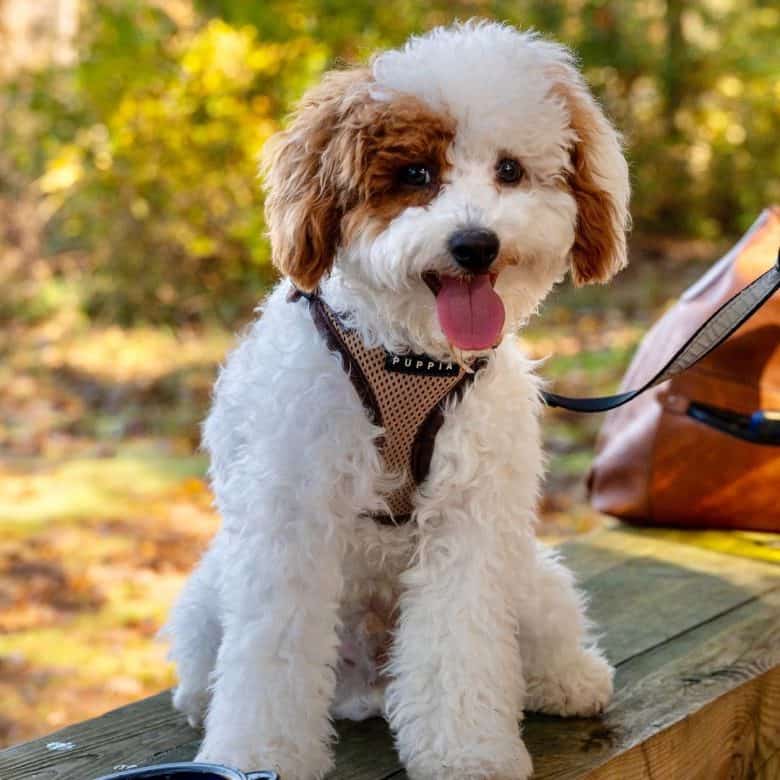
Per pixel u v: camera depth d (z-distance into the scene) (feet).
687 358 3.06
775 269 3.02
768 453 3.87
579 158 2.76
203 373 9.48
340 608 2.87
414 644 2.70
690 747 2.93
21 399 9.26
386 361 2.63
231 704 2.65
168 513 6.92
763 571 3.72
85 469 7.73
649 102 12.85
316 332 2.66
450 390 2.65
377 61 2.67
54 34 11.96
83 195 10.73
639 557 3.84
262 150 2.86
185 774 2.24
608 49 12.19
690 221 12.99
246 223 9.97
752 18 13.12
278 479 2.63
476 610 2.68
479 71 2.61
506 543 2.74
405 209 2.58
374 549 2.78
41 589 5.88
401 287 2.57
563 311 10.63
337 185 2.63
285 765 2.62
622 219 2.83
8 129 11.70
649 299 10.84
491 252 2.54
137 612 5.63
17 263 11.72
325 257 2.66
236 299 10.77
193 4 10.23
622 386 4.22
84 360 10.05
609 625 3.38
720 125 12.87
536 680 2.93
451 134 2.61
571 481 7.04
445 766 2.62
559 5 11.64
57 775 2.78
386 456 2.67
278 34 9.89
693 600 3.53
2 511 6.97
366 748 2.83
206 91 9.96
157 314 10.85
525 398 2.77
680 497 3.99
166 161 10.14
